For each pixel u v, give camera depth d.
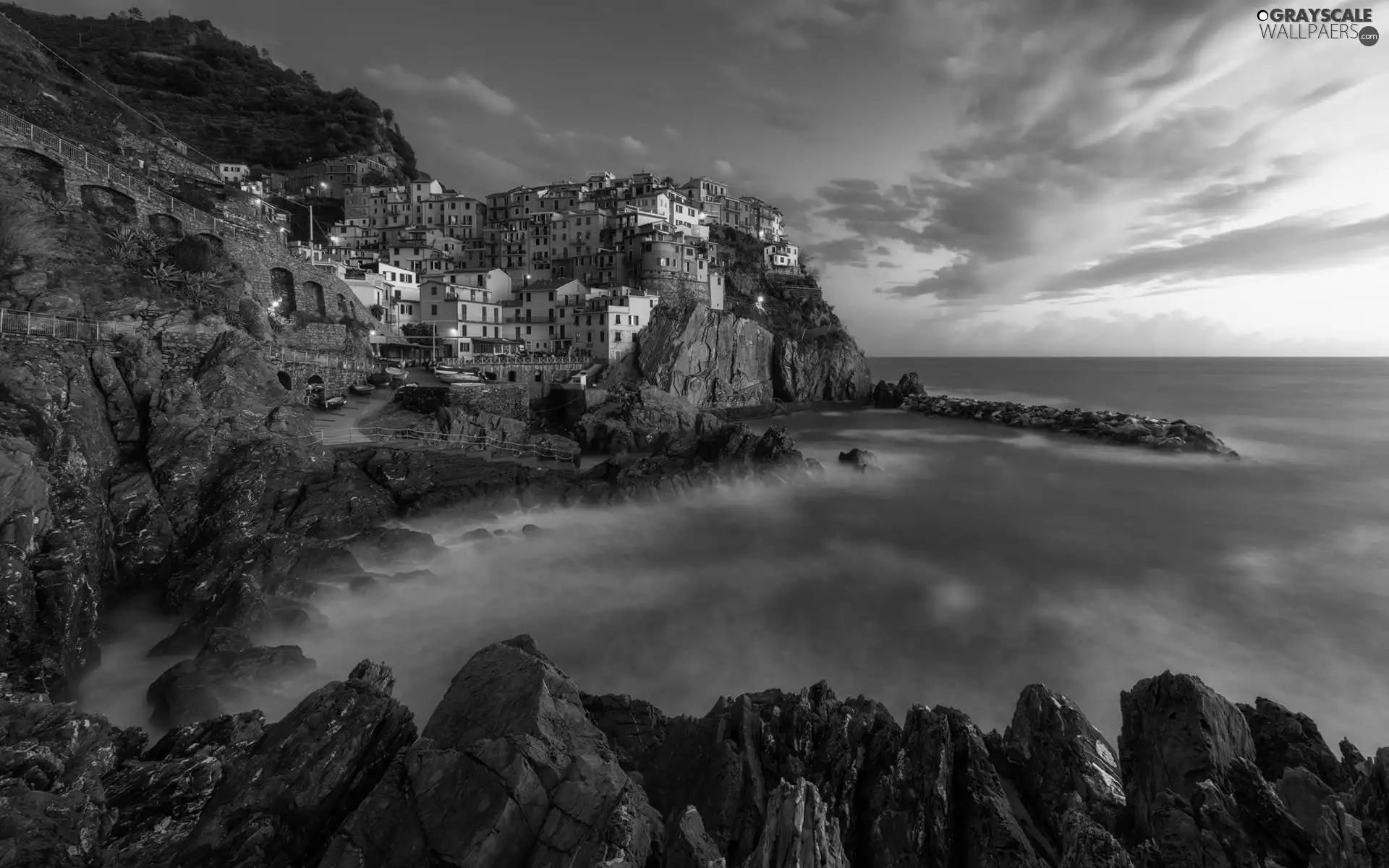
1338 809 12.24
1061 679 28.20
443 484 48.25
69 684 23.31
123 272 44.59
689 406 87.81
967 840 14.63
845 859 12.10
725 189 169.62
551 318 107.50
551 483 52.22
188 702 22.19
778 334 136.50
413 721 15.13
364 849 11.49
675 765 16.86
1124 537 49.09
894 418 121.94
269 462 38.72
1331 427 105.31
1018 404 120.88
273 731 14.47
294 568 33.28
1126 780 16.11
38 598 23.89
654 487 55.47
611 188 153.12
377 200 140.62
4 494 24.50
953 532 50.12
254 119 167.75
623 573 39.59
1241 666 29.38
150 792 15.61
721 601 36.12
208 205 60.75
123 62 162.12
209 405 39.34
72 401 32.81
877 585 39.06
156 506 34.09
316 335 66.75
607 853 10.77
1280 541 48.03
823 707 20.48
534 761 12.49
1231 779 14.00
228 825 12.58
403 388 66.50
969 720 18.27
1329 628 33.31
